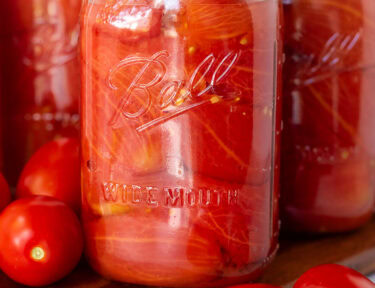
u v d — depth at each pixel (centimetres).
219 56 39
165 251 40
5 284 42
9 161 53
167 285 41
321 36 46
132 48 39
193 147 39
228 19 39
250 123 40
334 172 48
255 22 39
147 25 38
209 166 39
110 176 40
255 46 39
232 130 40
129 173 40
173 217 40
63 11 51
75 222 42
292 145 47
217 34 39
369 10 47
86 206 42
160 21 38
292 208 48
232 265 40
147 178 40
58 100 52
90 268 44
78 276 43
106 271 41
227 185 40
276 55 41
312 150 47
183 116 39
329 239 49
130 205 40
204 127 39
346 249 47
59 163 46
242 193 40
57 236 40
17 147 53
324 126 47
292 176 48
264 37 40
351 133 47
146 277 40
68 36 51
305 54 46
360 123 48
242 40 39
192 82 39
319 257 46
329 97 47
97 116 40
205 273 40
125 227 40
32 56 52
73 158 46
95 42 40
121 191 40
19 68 52
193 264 40
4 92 53
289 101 47
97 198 41
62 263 41
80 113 42
